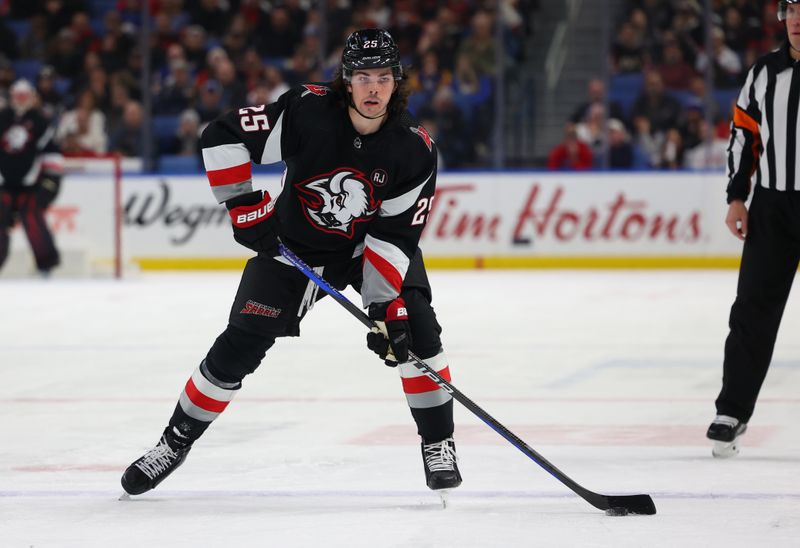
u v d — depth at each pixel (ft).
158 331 71.77
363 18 130.31
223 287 101.50
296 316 30.78
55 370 56.49
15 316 80.07
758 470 34.63
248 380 52.80
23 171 108.06
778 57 36.42
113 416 44.50
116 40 129.59
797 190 36.09
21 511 29.89
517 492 31.76
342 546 26.40
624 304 85.66
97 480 33.68
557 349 63.21
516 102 125.29
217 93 125.80
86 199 114.32
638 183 115.34
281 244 29.66
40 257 109.50
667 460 36.19
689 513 29.27
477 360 59.21
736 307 36.91
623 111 124.16
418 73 126.52
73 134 122.72
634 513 29.04
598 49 126.93
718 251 114.52
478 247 117.60
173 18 135.54
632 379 53.11
